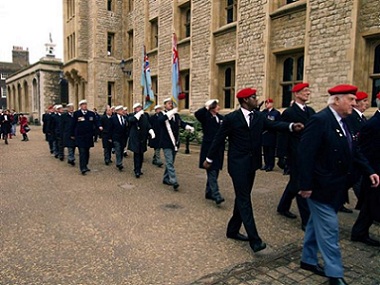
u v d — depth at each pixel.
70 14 24.95
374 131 3.78
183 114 15.01
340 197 2.93
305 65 9.28
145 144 8.00
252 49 11.16
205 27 13.55
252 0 11.07
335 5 8.45
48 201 5.84
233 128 3.81
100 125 9.77
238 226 4.09
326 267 2.91
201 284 3.05
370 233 4.39
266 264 3.46
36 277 3.17
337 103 2.94
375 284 3.06
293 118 4.61
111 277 3.18
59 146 10.85
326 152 2.88
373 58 8.09
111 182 7.45
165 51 16.81
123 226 4.58
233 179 3.78
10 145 15.65
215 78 13.25
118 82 23.50
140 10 19.59
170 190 6.68
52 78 31.02
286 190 4.92
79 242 4.02
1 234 4.27
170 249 3.83
